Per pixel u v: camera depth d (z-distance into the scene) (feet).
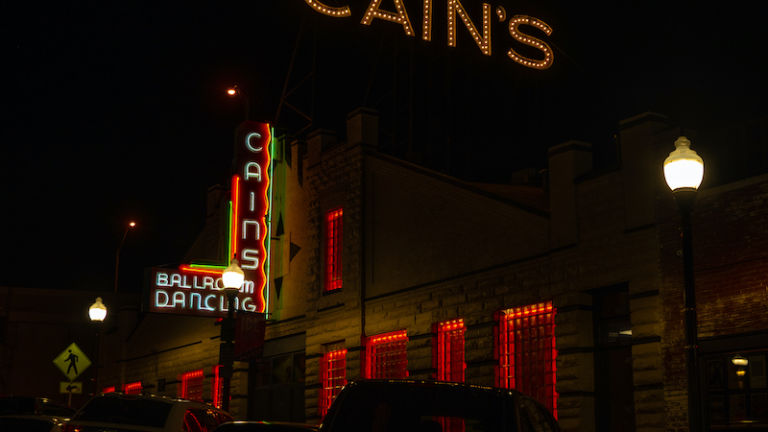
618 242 57.82
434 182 75.82
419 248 76.54
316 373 88.48
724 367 50.19
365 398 29.84
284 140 99.40
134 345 139.74
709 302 51.37
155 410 45.85
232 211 94.22
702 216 52.29
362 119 85.81
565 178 62.54
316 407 87.61
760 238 49.14
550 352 62.95
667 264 54.29
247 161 95.40
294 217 96.17
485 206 69.92
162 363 128.36
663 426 53.21
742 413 48.83
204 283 93.56
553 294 62.18
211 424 48.42
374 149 86.12
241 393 103.35
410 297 76.64
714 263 51.34
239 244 93.66
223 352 69.82
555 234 62.69
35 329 169.27
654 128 56.75
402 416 29.14
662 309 54.24
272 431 38.86
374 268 81.97
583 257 60.29
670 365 53.31
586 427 58.49
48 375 168.66
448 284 72.59
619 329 58.44
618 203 58.29
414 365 74.74
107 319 149.48
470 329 69.51
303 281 93.35
